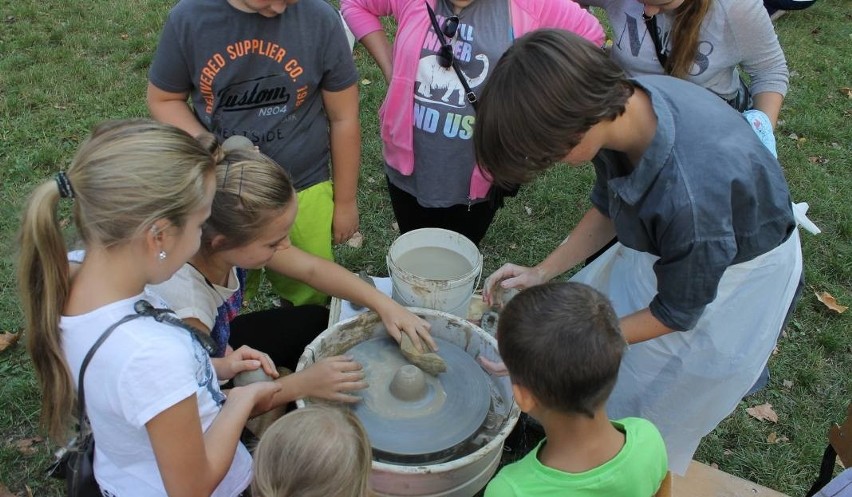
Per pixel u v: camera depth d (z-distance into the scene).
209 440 1.57
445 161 2.63
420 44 2.52
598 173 2.12
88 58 4.81
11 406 2.67
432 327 2.20
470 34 2.48
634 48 2.55
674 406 2.23
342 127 2.64
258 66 2.35
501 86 1.45
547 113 1.41
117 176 1.27
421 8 2.53
